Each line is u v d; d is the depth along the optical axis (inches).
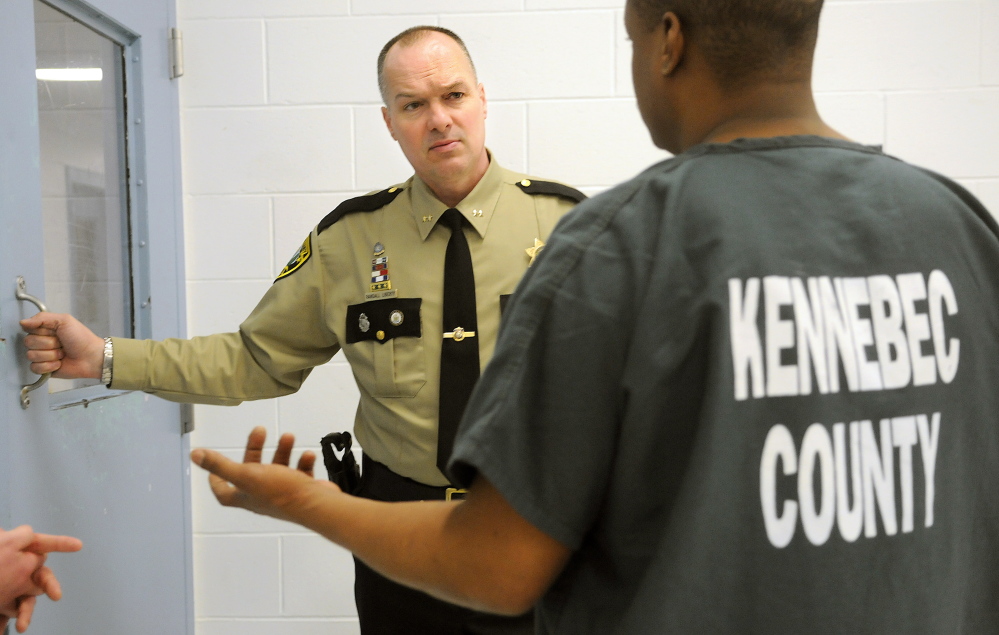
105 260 68.9
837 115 79.4
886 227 23.9
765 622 22.1
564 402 23.3
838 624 22.3
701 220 23.3
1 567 42.8
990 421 25.3
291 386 63.4
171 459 77.7
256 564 82.7
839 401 22.7
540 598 26.2
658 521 23.4
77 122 64.5
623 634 22.9
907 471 23.3
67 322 54.6
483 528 23.9
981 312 25.3
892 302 23.4
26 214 54.7
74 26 64.1
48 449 56.9
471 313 57.1
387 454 57.9
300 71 81.0
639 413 22.8
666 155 80.0
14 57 53.8
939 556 23.7
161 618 75.3
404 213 60.5
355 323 59.1
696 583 21.9
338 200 81.7
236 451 82.0
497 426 23.5
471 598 24.5
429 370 57.1
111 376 56.8
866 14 78.7
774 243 23.0
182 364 58.7
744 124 25.5
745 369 22.2
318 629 82.9
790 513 22.3
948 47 78.3
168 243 78.1
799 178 24.2
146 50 74.4
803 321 22.6
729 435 22.0
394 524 25.7
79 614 61.2
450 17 80.2
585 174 80.6
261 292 82.1
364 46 80.7
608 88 80.0
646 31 26.9
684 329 22.5
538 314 23.8
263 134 81.4
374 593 58.1
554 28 79.8
